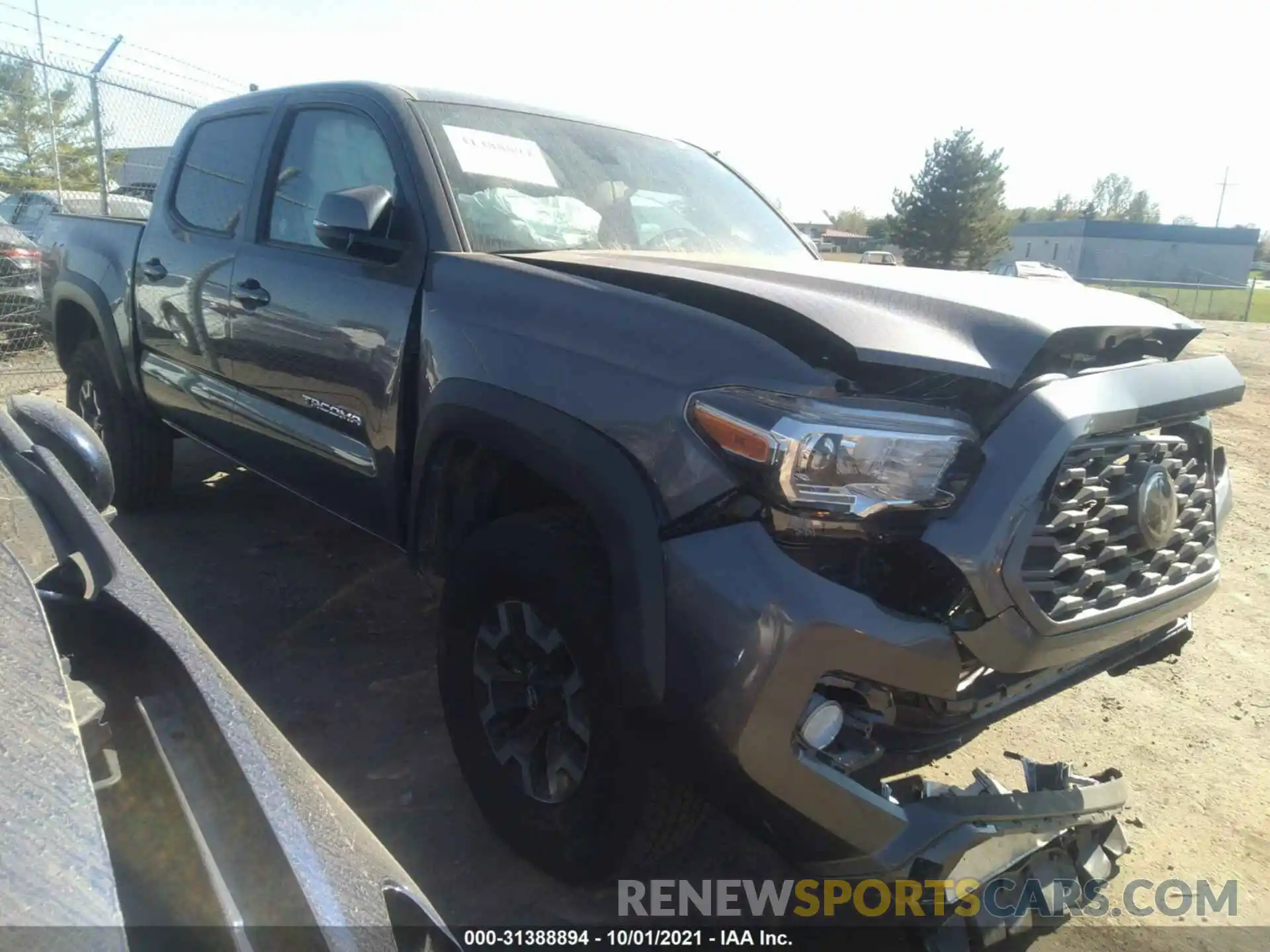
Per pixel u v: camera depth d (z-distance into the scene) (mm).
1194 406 2262
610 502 2029
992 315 2113
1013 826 2074
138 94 8969
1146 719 3617
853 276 2480
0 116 9008
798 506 1836
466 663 2492
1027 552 1952
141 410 4539
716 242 3488
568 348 2258
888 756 2059
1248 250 57656
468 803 2770
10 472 1887
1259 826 2988
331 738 3049
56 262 4969
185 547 4449
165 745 1341
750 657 1810
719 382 1960
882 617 1854
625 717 1996
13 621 1275
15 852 965
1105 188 102625
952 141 51125
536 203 3088
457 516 2742
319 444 3172
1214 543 2541
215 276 3637
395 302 2803
